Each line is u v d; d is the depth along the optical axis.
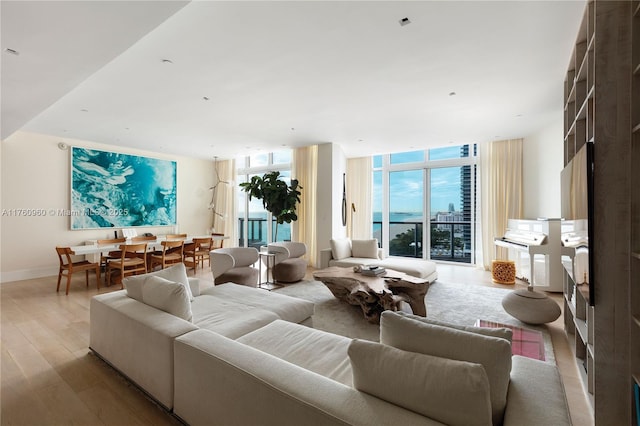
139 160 7.00
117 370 2.24
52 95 3.21
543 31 2.38
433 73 3.10
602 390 1.63
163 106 4.05
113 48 2.32
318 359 1.74
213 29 2.34
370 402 1.12
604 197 1.63
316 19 2.22
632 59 1.56
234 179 8.47
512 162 5.98
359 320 3.39
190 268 6.36
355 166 7.77
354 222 7.75
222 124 4.93
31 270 5.54
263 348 1.86
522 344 2.57
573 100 2.65
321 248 6.41
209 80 3.25
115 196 6.59
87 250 4.61
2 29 2.05
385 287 3.33
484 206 6.34
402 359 1.13
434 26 2.32
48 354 2.56
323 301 4.09
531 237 4.88
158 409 1.86
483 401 0.95
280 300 2.80
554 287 4.51
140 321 1.99
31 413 1.82
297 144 6.48
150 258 5.88
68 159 5.97
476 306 3.84
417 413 1.06
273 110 4.23
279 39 2.48
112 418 1.78
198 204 8.30
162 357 1.81
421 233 7.28
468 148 6.71
